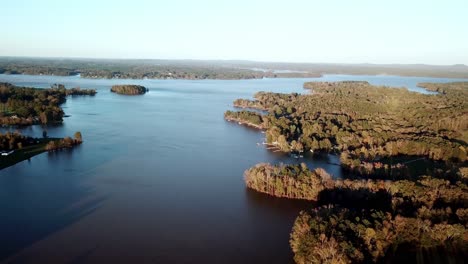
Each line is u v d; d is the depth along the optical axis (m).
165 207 136.75
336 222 108.44
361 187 139.25
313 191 143.38
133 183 157.75
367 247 103.25
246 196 147.12
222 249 111.88
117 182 158.38
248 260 106.94
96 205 137.00
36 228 120.50
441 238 108.75
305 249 101.88
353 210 122.25
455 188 130.62
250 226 124.75
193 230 121.69
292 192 145.62
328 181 144.38
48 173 167.12
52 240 114.06
